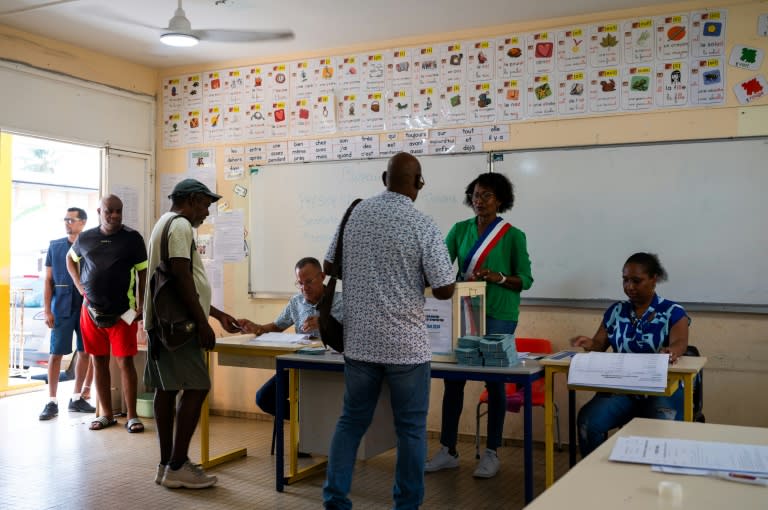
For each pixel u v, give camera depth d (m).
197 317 3.52
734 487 1.33
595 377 2.87
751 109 4.20
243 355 3.88
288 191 5.50
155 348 3.61
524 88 4.76
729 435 1.72
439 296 2.86
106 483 3.75
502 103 4.82
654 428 1.80
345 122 5.32
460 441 4.85
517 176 4.74
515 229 3.96
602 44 4.55
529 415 3.10
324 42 5.26
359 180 5.25
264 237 5.59
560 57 4.66
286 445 4.65
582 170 4.58
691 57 4.34
